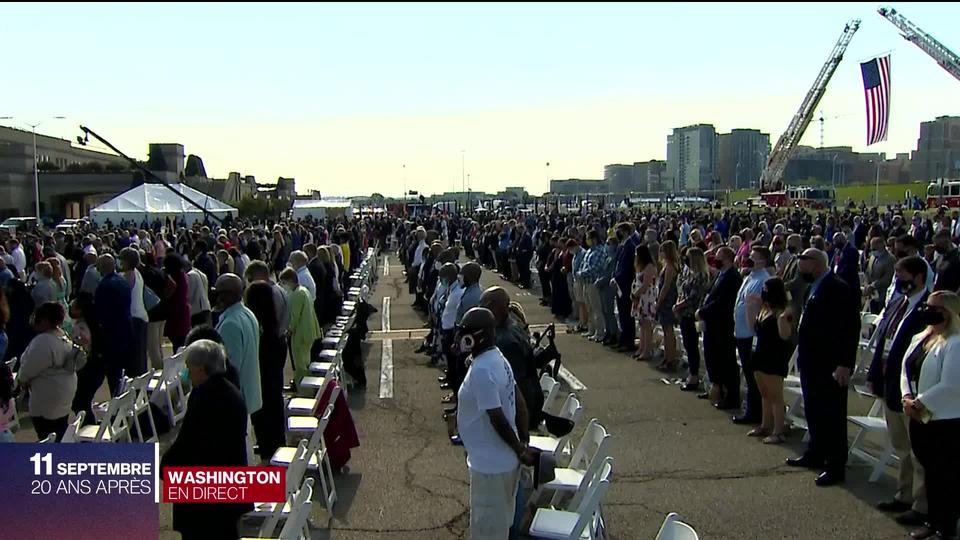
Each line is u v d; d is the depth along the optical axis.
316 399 7.90
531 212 57.41
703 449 8.34
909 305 6.66
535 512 5.64
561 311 18.22
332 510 6.80
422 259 19.64
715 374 10.00
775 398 8.45
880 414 8.51
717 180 153.00
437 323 11.90
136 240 20.73
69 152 104.69
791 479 7.42
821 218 40.31
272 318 7.65
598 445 5.86
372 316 19.16
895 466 7.69
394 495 7.15
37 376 7.55
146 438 8.85
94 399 10.20
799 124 81.00
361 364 11.39
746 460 7.98
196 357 4.78
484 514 4.75
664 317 12.10
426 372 12.43
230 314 6.85
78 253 18.44
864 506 6.73
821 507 6.72
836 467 7.22
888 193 88.31
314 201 65.00
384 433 9.12
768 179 85.94
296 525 4.58
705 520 6.47
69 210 79.75
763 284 8.68
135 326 10.31
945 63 53.75
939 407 5.77
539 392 6.38
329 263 13.95
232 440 4.78
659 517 6.55
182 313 11.97
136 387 8.13
